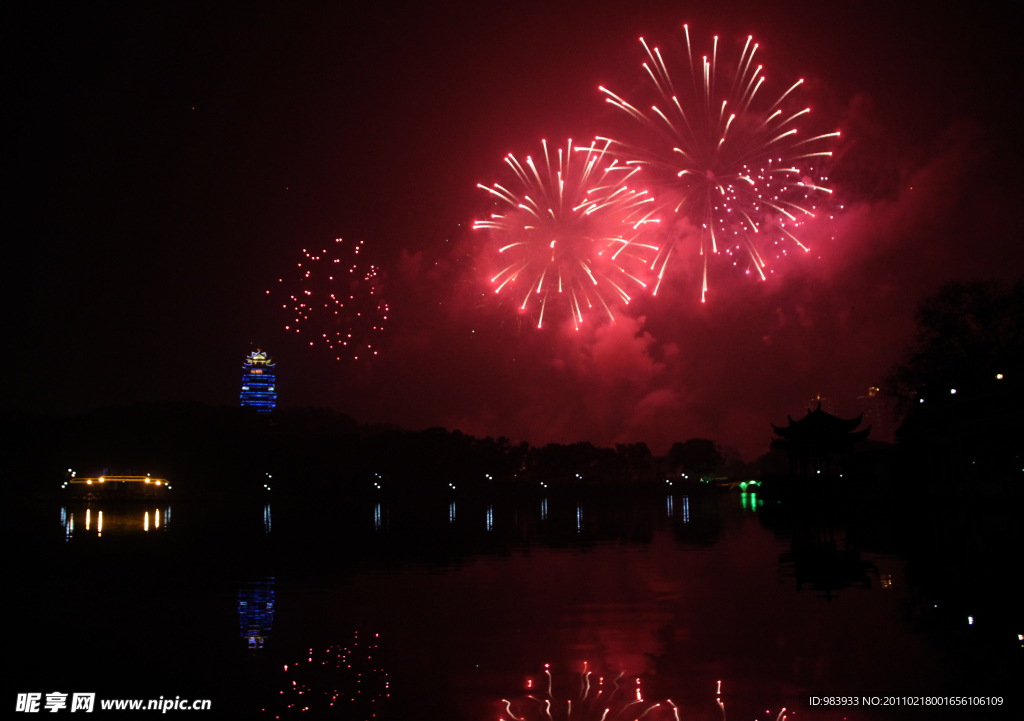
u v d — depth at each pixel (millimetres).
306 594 21641
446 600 20281
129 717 12000
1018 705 11281
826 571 23438
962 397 51844
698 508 76188
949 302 61344
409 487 139375
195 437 138750
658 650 14484
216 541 39500
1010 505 42531
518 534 42812
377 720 11359
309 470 136875
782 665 13305
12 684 13508
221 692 12891
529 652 14617
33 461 134250
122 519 62969
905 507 52125
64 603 20609
